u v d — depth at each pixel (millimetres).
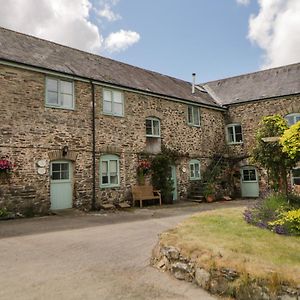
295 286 3777
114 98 14078
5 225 8891
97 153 13125
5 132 10461
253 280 4035
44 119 11523
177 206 14055
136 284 4559
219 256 4676
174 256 5027
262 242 5457
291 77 19203
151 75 18719
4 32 12875
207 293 4344
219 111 20062
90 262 5469
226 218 7961
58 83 12141
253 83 20859
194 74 20109
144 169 14789
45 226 8758
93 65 14906
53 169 11828
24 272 4898
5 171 10312
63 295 4105
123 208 13141
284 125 8859
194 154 17797
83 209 12320
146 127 15445
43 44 14016
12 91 10766
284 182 8414
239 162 19484
